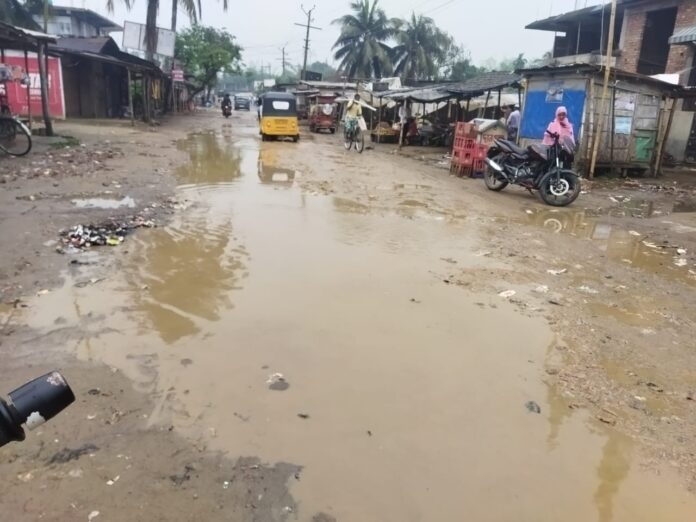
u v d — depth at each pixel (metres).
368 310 4.39
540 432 2.94
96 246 5.59
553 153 9.83
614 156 13.65
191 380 3.22
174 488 2.38
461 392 3.28
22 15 25.53
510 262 6.00
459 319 4.34
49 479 2.39
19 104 21.22
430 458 2.67
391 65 44.84
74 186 8.43
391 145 21.97
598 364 3.75
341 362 3.54
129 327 3.86
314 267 5.35
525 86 14.37
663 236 7.76
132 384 3.15
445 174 13.22
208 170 11.45
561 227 8.05
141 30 29.64
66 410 2.86
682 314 4.76
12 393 0.84
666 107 15.44
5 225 6.00
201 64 40.12
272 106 20.00
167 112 36.06
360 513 2.31
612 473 2.66
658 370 3.71
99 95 25.81
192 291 4.56
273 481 2.46
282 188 9.69
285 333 3.89
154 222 6.65
